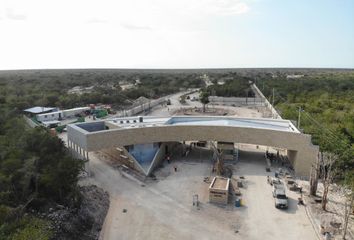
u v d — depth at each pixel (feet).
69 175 124.36
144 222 121.29
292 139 170.81
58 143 169.17
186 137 189.78
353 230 115.85
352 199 124.98
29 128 217.97
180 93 551.59
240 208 133.08
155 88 523.70
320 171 160.86
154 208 132.36
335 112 289.53
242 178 164.55
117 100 405.59
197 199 135.44
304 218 125.39
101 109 345.72
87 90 502.38
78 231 108.88
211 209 131.95
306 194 146.51
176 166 181.98
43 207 114.62
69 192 124.47
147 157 180.55
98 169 175.42
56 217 107.96
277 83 519.19
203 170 176.04
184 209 131.64
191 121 215.51
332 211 130.41
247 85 531.91
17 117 242.99
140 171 169.48
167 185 155.53
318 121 260.83
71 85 578.66
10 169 126.00
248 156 200.23
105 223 120.16
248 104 424.05
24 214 105.19
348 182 158.20
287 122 207.62
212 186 141.08
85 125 199.72
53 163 137.39
